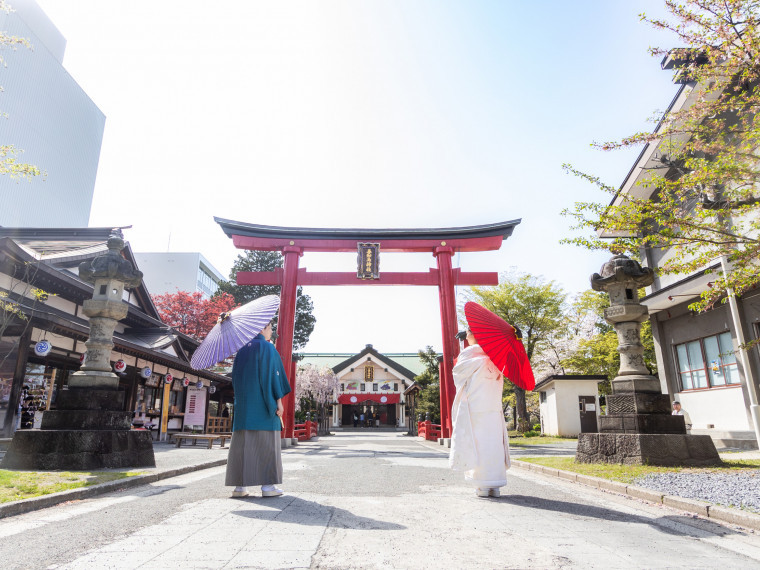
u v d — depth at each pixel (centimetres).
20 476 568
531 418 3397
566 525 371
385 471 770
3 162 774
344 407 4906
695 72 713
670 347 1416
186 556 275
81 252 1571
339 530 340
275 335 1330
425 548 295
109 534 332
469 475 501
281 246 1681
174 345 1869
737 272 675
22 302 1212
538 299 2514
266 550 288
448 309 1681
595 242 712
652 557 287
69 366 1448
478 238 1722
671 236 673
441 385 1723
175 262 6228
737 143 875
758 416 964
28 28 5275
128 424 776
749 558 293
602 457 797
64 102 5906
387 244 1709
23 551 289
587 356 2700
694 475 627
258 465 474
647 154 1243
